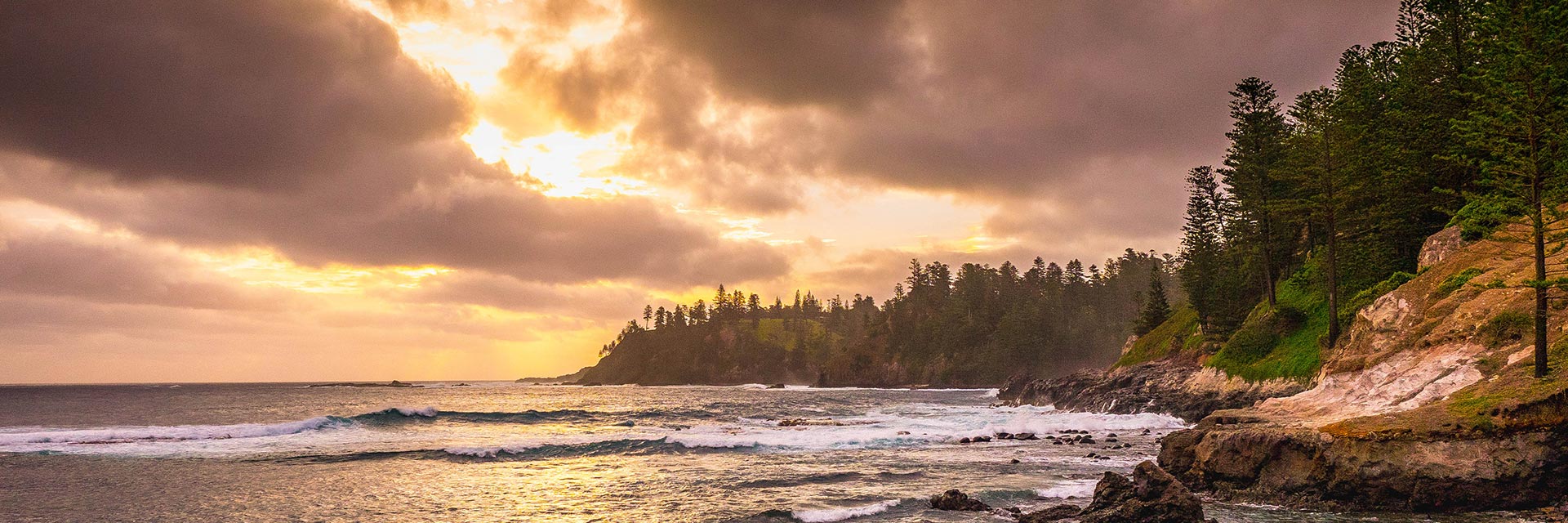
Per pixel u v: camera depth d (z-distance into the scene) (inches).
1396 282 1753.2
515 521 876.0
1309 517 802.2
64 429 2047.2
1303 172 2097.7
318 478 1175.0
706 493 1034.1
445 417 2484.0
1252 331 2258.9
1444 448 801.6
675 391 7362.2
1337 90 2500.0
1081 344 6919.3
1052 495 963.3
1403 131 2048.5
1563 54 1021.8
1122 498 768.9
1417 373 1164.5
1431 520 773.3
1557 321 1032.8
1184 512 730.2
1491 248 1389.0
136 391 6850.4
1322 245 2474.2
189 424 2524.6
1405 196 1947.6
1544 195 954.1
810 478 1144.2
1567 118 968.3
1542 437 766.5
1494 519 753.0
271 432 1903.3
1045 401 3321.9
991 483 1074.7
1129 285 7445.9
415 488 1090.1
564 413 2758.4
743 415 2888.8
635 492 1048.2
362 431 1974.7
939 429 1968.5
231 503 981.2
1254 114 2645.2
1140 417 2180.1
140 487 1088.2
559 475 1209.4
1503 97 1048.2
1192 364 2694.4
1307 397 1360.7
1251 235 2672.2
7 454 1448.1
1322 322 2068.2
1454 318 1219.9
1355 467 830.5
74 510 935.7
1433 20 2094.0
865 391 6673.2
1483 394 927.0
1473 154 1775.3
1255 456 906.7
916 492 1007.6
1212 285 2866.6
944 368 7303.2
